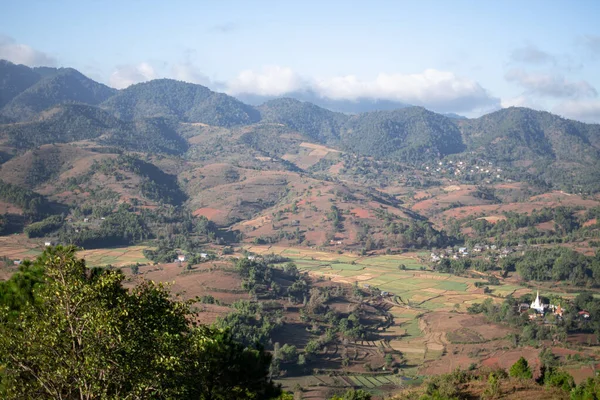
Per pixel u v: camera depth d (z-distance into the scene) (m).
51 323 23.81
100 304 24.03
